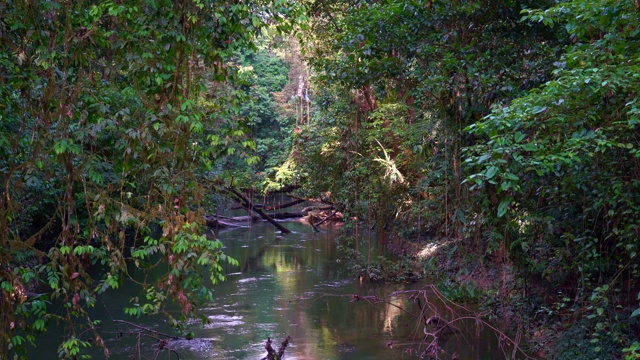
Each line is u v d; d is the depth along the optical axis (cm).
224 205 3005
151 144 608
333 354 977
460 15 1035
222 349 1007
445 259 1538
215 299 1405
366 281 1595
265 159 3469
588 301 871
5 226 621
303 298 1410
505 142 591
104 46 648
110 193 681
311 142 2094
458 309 1245
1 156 646
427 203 1488
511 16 1005
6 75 648
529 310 1034
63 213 645
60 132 616
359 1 1270
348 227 1941
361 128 1916
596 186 779
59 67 712
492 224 1056
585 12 661
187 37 620
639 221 707
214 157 655
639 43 652
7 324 632
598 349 794
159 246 625
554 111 611
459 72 992
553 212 893
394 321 1193
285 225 3075
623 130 653
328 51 1677
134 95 658
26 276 619
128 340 1054
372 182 1745
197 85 642
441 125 1241
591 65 658
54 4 614
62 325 1144
